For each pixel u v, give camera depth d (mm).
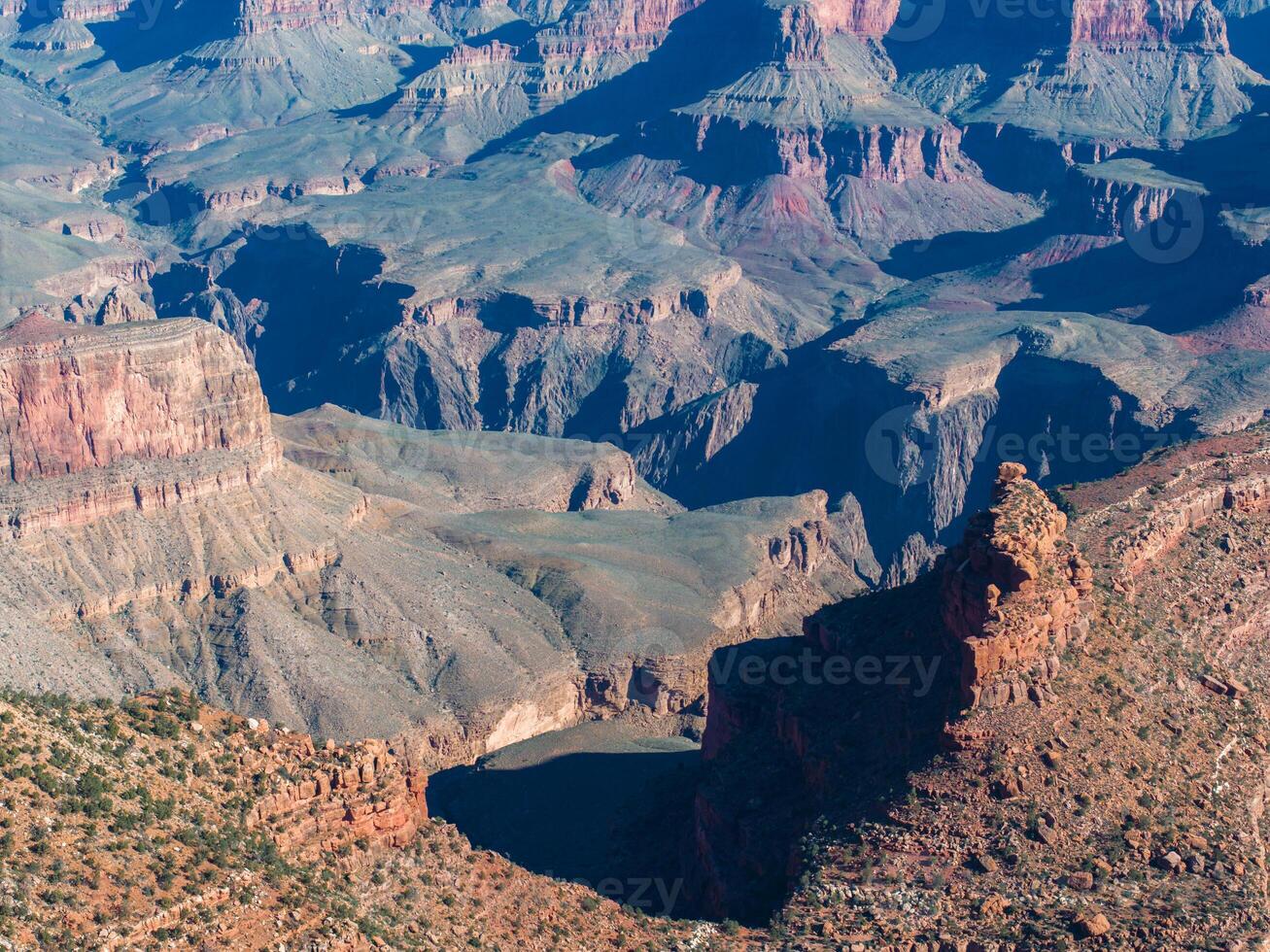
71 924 69000
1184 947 92875
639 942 95000
